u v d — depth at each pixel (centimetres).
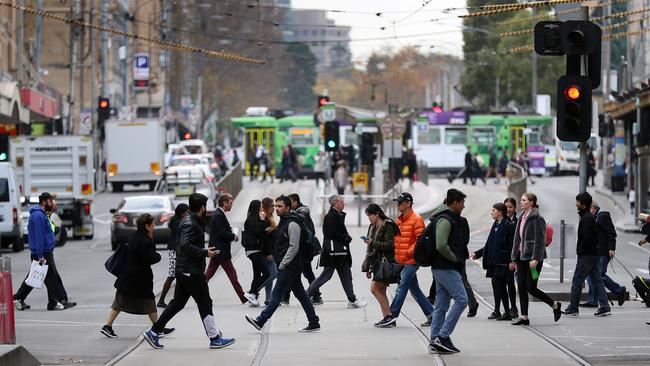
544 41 5109
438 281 4044
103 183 18450
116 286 4516
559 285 6197
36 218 5338
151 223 4509
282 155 18025
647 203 11644
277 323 5038
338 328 4856
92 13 17512
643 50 15150
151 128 16988
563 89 5091
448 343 4041
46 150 10950
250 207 5691
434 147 19862
